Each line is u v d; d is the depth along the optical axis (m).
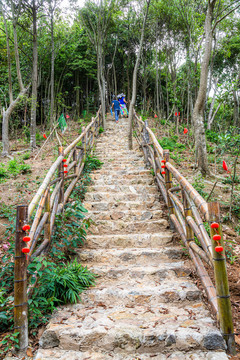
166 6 12.26
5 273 2.68
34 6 9.62
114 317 2.27
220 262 1.97
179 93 13.30
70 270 2.71
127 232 3.78
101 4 11.60
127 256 3.20
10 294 2.57
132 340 2.02
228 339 1.98
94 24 13.09
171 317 2.26
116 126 12.02
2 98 12.04
